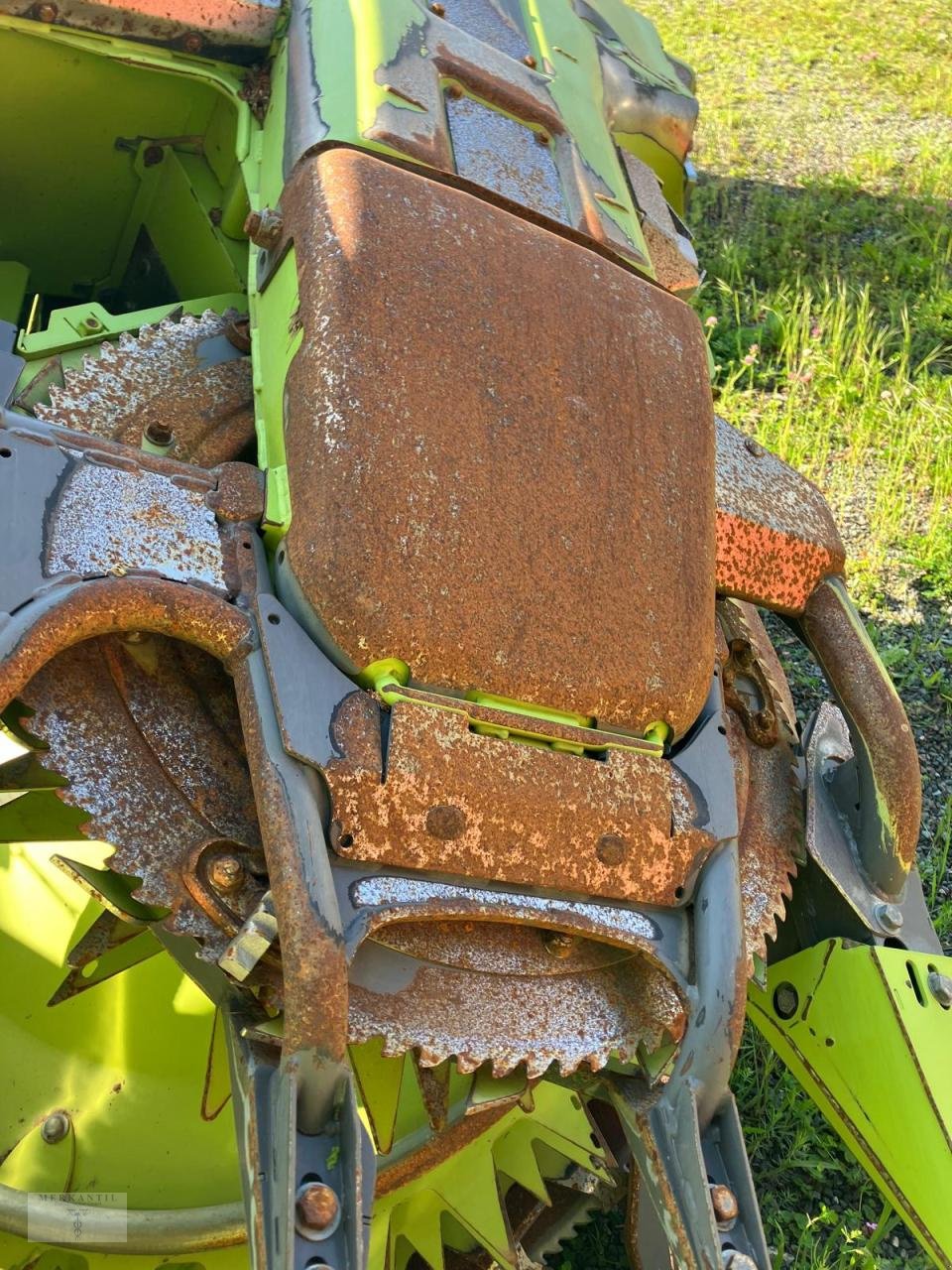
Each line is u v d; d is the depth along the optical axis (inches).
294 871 79.9
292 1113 76.5
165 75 125.6
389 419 91.9
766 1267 86.7
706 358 114.1
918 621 213.0
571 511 97.2
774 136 342.6
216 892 86.5
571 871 90.6
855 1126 117.3
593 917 91.4
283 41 118.8
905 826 119.7
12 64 122.1
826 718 129.2
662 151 143.4
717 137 338.3
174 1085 117.8
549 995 92.0
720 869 96.8
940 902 174.9
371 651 87.7
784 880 115.3
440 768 87.0
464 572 91.1
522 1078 93.0
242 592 89.4
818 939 124.1
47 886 122.6
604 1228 139.3
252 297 106.2
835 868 120.2
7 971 123.0
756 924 110.3
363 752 85.2
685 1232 88.0
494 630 91.3
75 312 113.3
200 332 114.4
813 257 291.9
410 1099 116.4
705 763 100.7
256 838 89.6
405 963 87.4
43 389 108.3
